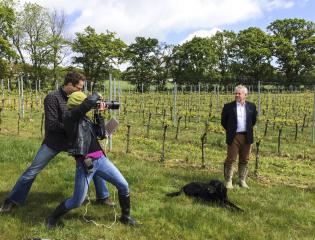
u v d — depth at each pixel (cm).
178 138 1683
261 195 845
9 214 654
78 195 590
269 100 4525
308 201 827
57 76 6512
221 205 748
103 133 607
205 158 1303
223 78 8419
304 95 5366
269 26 9031
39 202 715
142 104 3566
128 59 7188
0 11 5866
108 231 606
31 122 2088
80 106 564
